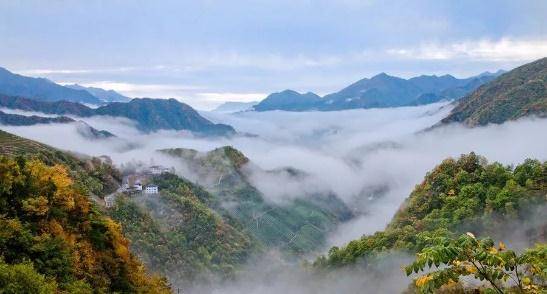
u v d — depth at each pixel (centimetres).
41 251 3297
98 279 3766
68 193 3984
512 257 833
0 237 3120
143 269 4991
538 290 825
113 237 4403
